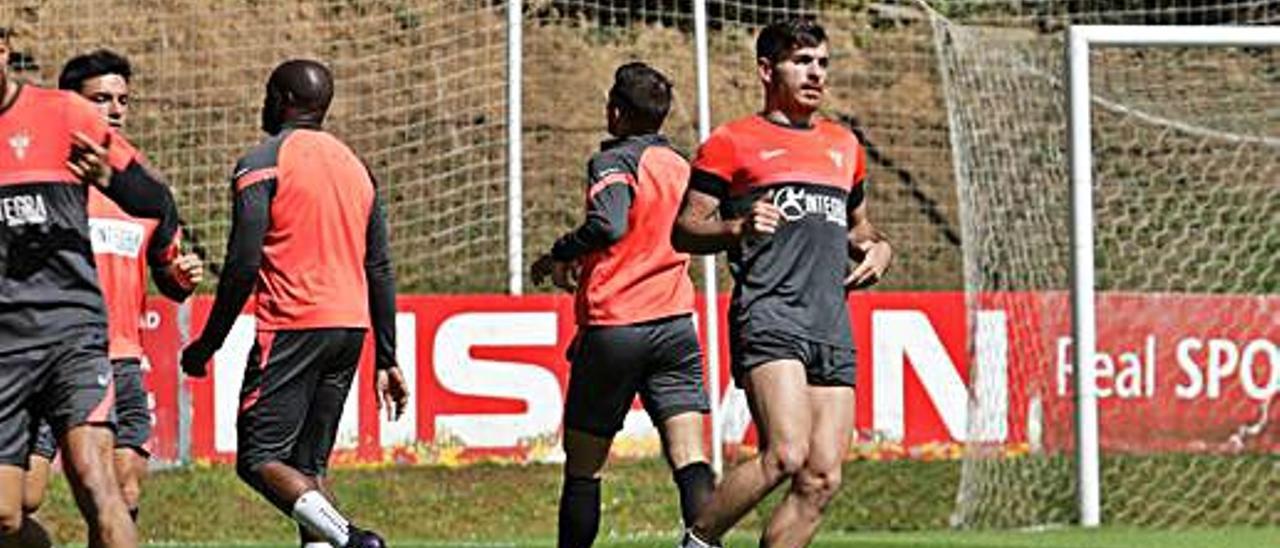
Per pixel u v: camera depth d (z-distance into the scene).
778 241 26.47
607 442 30.95
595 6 68.75
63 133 23.55
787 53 26.86
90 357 23.73
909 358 46.75
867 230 28.19
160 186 24.03
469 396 45.97
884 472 48.16
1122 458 49.41
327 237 29.16
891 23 71.75
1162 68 67.56
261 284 29.17
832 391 26.81
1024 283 50.94
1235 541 40.22
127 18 65.12
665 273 30.30
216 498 45.38
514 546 40.19
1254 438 48.44
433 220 63.59
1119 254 62.41
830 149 26.94
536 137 66.50
